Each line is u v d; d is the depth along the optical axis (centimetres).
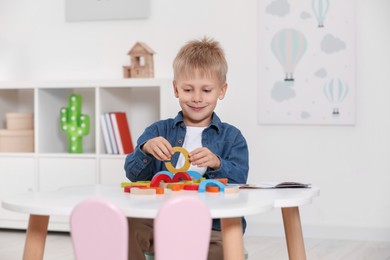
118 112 336
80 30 360
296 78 331
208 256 156
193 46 172
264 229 337
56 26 363
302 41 329
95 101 341
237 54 339
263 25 334
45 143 337
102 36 357
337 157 330
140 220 163
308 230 333
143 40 351
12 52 369
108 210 110
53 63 363
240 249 123
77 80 326
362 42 325
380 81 324
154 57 349
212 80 168
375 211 326
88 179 323
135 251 163
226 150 176
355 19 324
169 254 110
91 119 362
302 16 329
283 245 308
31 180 332
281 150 335
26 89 370
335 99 327
